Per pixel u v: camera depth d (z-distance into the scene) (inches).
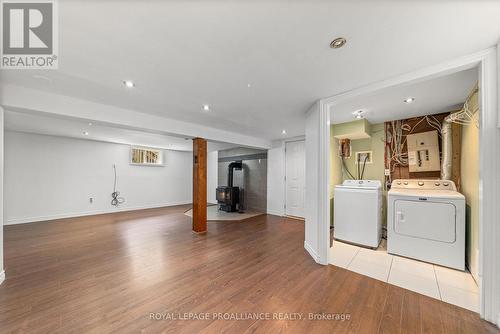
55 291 75.9
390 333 57.0
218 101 104.7
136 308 66.7
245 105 111.0
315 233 105.7
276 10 44.7
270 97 99.1
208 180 324.8
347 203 132.0
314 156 108.0
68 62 66.9
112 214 222.2
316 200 104.6
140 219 199.0
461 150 108.2
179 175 300.5
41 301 69.9
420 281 84.7
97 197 222.5
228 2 42.4
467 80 80.7
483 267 61.6
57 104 93.7
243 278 86.9
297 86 86.4
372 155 152.4
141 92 92.6
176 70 72.7
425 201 102.7
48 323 59.4
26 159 181.2
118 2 42.2
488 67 59.9
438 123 125.2
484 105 60.7
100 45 57.8
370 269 95.5
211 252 115.5
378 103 106.6
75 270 92.6
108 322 60.2
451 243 95.8
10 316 62.2
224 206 246.4
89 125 152.7
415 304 69.8
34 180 185.2
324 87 87.4
